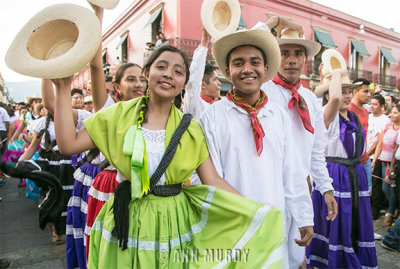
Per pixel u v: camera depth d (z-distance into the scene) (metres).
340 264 2.55
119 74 2.31
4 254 3.12
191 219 1.31
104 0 1.56
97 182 2.18
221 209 1.25
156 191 1.25
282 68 2.01
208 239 1.27
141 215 1.24
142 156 1.19
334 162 2.66
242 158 1.51
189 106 2.09
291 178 1.64
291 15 13.66
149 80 1.34
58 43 1.25
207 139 1.50
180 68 1.35
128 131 1.25
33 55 1.18
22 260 2.99
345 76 2.62
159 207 1.25
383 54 17.52
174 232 1.24
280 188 1.55
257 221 1.17
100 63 1.90
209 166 1.40
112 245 1.25
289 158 1.64
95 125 1.27
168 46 1.38
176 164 1.27
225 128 1.55
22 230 3.78
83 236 2.56
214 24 1.98
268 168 1.52
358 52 15.93
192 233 1.28
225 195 1.26
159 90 1.31
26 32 1.14
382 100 4.61
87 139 1.29
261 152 1.49
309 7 14.21
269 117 1.57
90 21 1.18
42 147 3.33
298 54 2.01
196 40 11.16
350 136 2.62
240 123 1.56
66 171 3.28
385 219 4.02
